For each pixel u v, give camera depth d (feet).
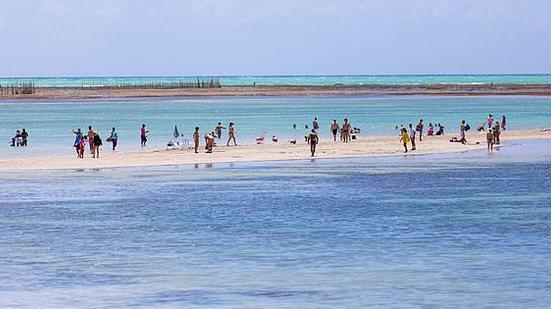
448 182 299.79
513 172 328.08
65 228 215.72
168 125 613.93
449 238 201.16
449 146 437.17
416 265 173.68
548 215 231.71
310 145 421.59
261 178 312.09
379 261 177.58
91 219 228.02
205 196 267.39
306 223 221.46
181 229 213.87
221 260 179.22
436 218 227.81
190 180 306.35
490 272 167.43
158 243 197.06
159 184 295.28
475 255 182.80
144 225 219.61
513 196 266.77
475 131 550.36
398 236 203.92
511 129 577.84
